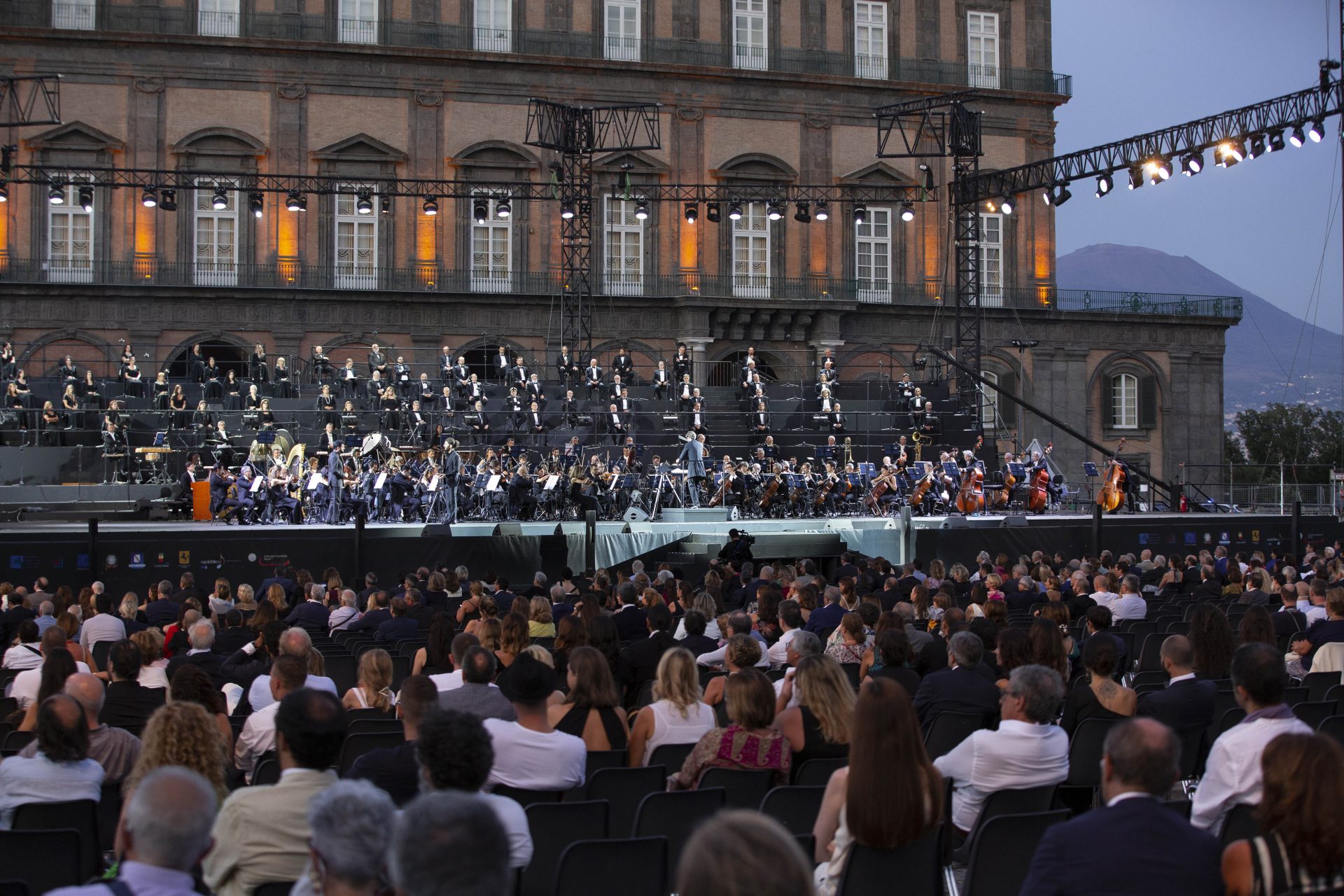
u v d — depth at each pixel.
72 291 50.66
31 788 8.13
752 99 57.75
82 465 41.06
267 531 32.75
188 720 7.21
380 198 54.38
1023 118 61.00
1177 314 61.84
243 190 46.59
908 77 59.84
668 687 9.98
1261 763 5.62
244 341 52.41
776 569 24.30
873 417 48.66
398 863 4.12
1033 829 7.78
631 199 55.00
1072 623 18.80
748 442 46.22
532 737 8.66
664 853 7.46
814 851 7.32
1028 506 43.06
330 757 6.87
